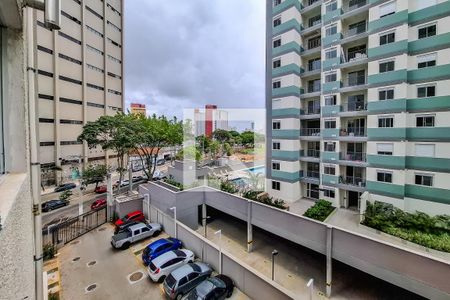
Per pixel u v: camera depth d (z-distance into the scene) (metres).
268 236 16.67
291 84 20.67
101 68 36.44
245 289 9.91
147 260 12.38
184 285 9.93
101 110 36.59
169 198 16.95
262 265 13.15
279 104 21.72
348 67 18.52
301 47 21.56
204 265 11.20
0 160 2.41
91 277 11.49
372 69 16.73
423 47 14.85
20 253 2.08
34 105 3.50
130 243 14.37
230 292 9.88
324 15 19.39
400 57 15.37
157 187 18.33
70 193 23.67
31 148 3.51
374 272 9.45
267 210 13.69
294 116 21.05
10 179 2.29
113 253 13.66
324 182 19.88
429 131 14.73
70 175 30.95
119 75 40.34
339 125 18.83
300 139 21.73
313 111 21.56
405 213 14.71
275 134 22.19
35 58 3.52
